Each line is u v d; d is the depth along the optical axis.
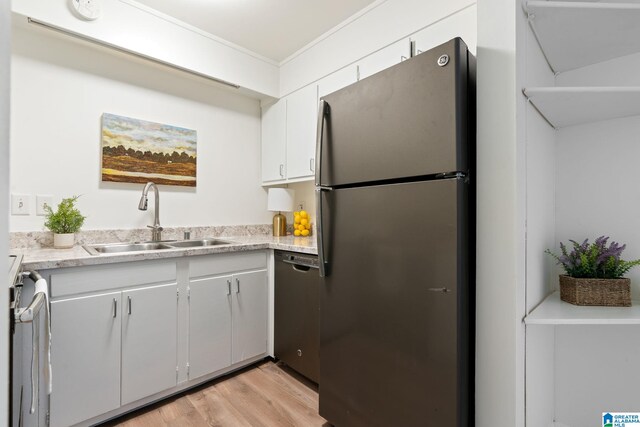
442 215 1.12
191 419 1.69
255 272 2.28
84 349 1.55
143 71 2.35
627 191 1.26
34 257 1.52
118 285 1.66
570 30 1.17
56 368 1.46
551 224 1.40
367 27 2.16
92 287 1.58
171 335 1.85
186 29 2.34
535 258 1.21
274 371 2.22
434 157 1.13
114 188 2.23
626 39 1.21
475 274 1.17
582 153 1.37
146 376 1.75
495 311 1.09
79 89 2.08
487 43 1.12
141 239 2.31
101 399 1.59
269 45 2.64
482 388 1.12
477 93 1.14
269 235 3.02
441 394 1.12
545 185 1.32
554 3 1.06
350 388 1.44
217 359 2.06
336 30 2.37
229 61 2.59
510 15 1.06
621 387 1.27
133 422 1.66
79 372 1.53
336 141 1.50
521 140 1.07
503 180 1.08
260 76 2.78
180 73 2.45
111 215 2.22
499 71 1.09
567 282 1.24
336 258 1.51
